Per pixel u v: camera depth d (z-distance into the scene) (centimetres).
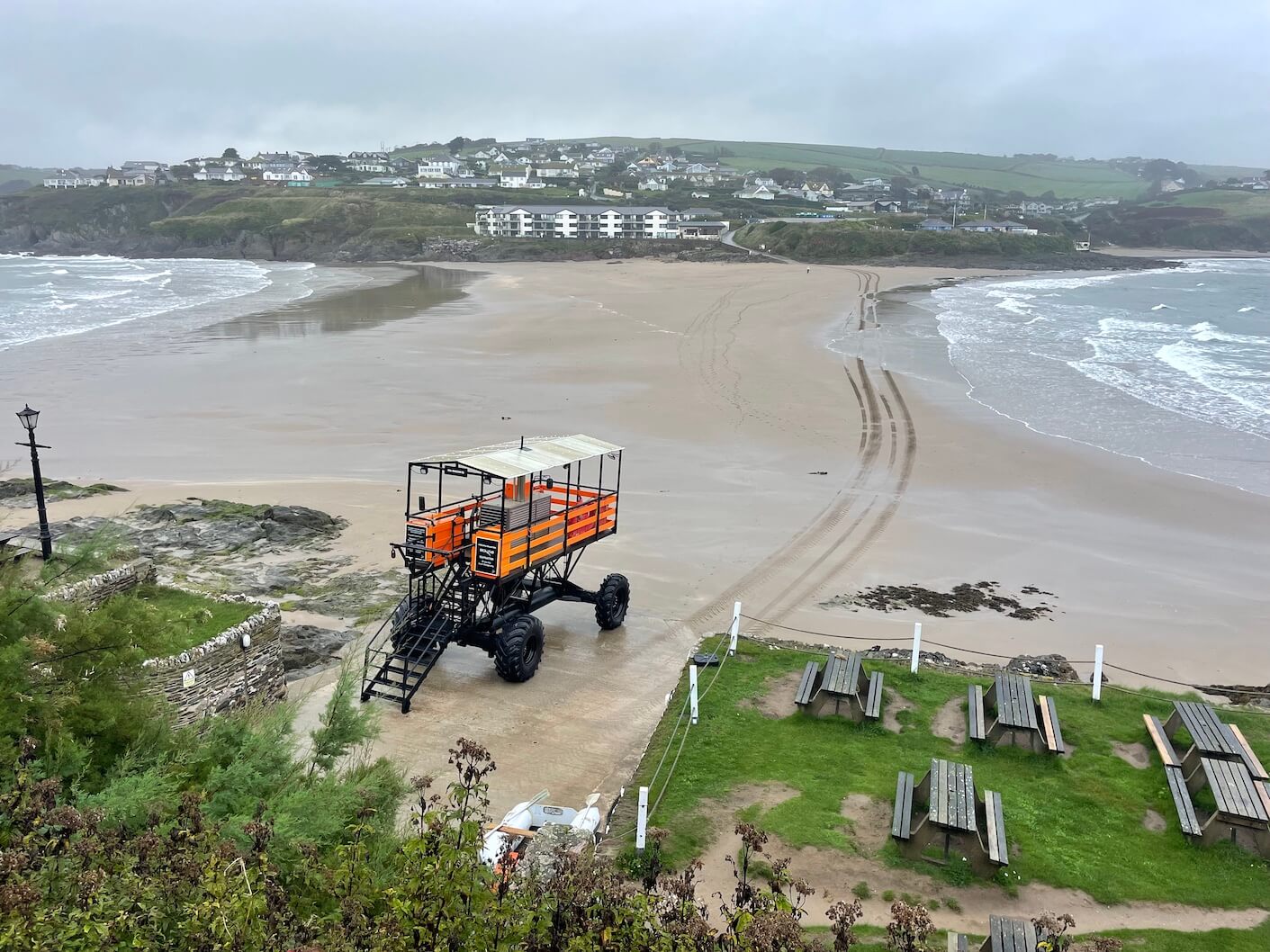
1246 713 1376
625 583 1862
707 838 1065
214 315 6588
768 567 2205
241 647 1411
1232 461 3175
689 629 1852
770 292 8262
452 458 1612
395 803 974
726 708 1384
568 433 3388
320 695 1529
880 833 1083
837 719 1348
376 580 2070
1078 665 1764
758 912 657
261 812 815
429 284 9356
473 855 712
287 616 1861
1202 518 2638
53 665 947
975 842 1030
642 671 1656
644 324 6141
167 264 13538
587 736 1419
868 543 2381
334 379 4266
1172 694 1473
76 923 592
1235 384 4412
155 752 949
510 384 4203
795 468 3019
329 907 740
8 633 929
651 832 895
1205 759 1165
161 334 5588
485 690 1567
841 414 3728
